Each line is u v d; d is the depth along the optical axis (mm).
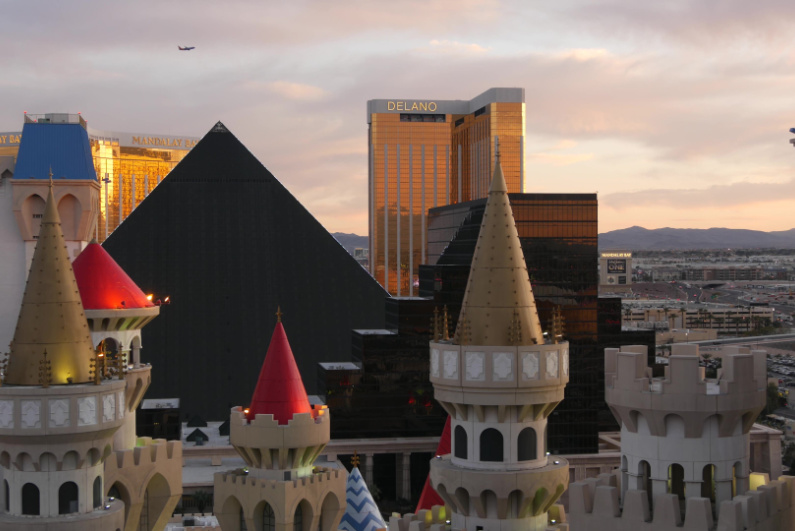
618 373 46844
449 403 56656
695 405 45125
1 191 103062
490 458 56031
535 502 55688
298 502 69688
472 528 55719
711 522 44438
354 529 76875
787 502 46969
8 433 54062
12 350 55969
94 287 70625
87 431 54875
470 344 55938
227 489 71188
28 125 103188
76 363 55906
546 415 57312
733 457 46219
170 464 72500
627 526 45812
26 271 102938
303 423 70750
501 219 57031
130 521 70250
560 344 56281
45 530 54750
